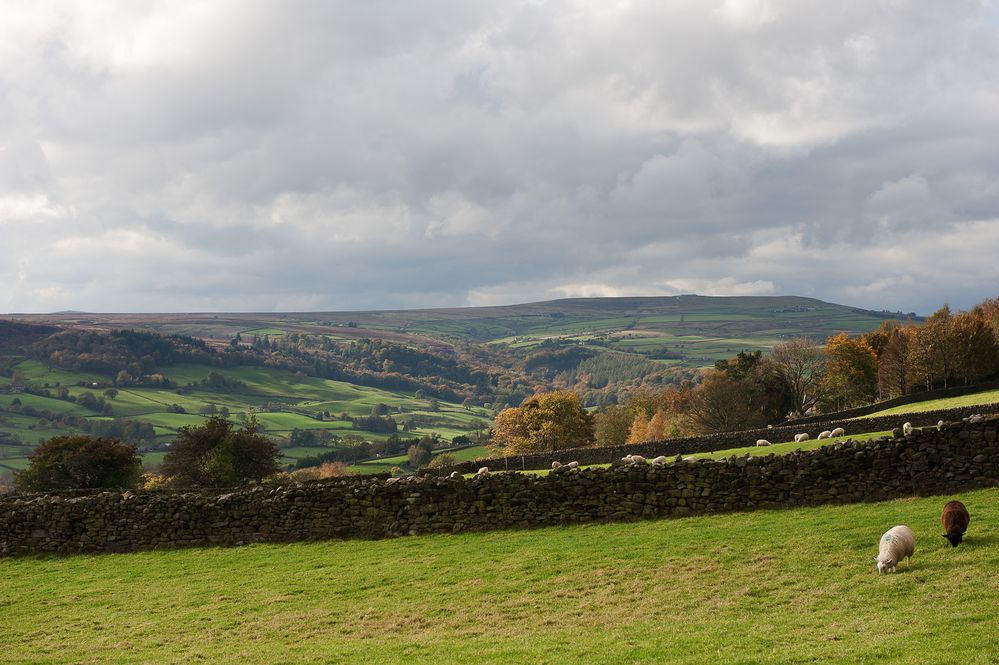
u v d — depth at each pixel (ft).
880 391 357.20
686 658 51.52
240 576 87.56
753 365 401.70
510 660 54.80
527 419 378.32
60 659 64.59
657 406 432.66
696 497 93.20
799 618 57.26
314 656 60.08
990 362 314.55
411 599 73.61
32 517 108.88
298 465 458.09
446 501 98.94
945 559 64.54
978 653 46.47
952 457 87.81
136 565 97.40
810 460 91.09
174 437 546.26
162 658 62.90
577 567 77.00
